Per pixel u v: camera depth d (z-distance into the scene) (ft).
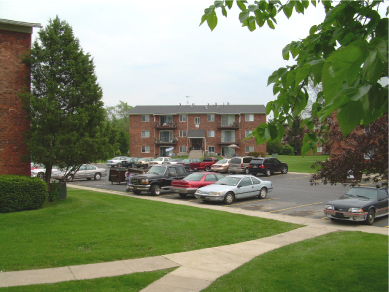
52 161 46.80
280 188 78.18
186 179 63.77
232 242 32.24
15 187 43.98
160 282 21.77
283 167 112.16
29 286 20.43
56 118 46.24
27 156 47.73
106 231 34.76
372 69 5.66
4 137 47.62
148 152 196.75
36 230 34.65
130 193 69.67
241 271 23.59
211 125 195.11
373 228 39.47
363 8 9.12
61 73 49.19
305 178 100.17
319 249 29.17
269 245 31.35
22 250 27.89
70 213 43.88
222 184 59.57
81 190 71.10
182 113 194.70
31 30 49.65
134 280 21.86
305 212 49.78
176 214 44.78
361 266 23.90
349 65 5.68
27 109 46.62
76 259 25.91
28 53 48.55
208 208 50.83
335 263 24.86
